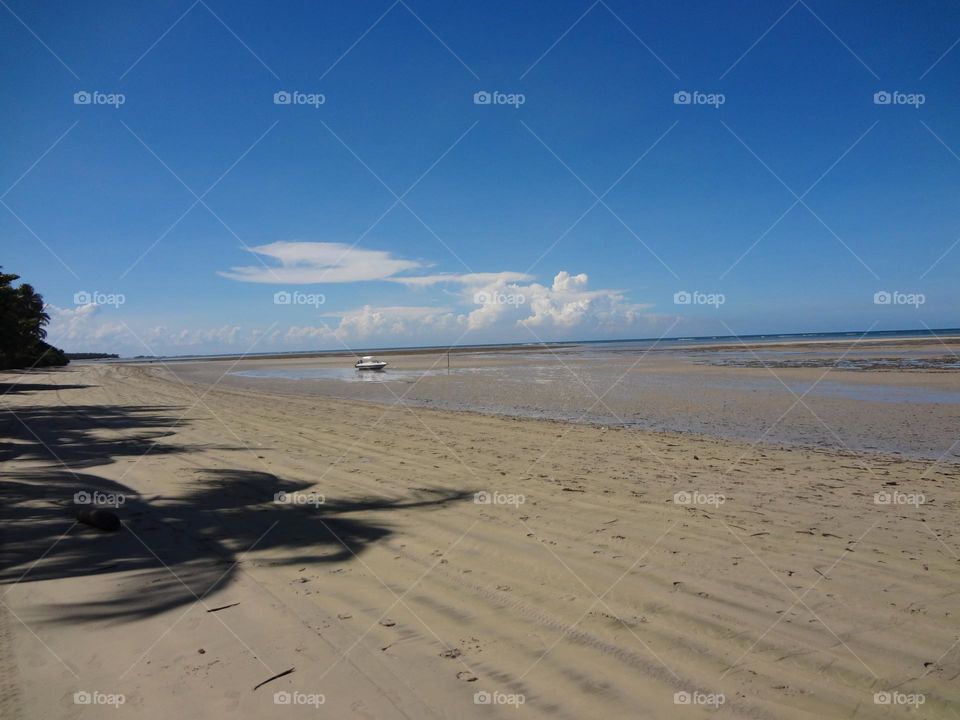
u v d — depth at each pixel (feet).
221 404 69.05
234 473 29.66
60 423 51.47
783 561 17.53
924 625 13.56
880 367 105.40
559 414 55.57
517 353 262.67
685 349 246.88
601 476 29.04
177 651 12.12
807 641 12.82
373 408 62.75
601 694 10.75
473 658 11.96
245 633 12.93
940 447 37.70
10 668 11.40
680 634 13.10
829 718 10.19
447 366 146.92
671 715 10.14
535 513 22.65
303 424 49.70
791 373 96.53
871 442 39.55
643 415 53.88
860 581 16.05
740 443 39.04
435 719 9.89
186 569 16.72
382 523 21.39
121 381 123.03
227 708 10.12
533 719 9.94
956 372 91.56
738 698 10.71
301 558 17.78
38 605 14.23
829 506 23.62
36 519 21.34
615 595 15.14
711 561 17.54
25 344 130.00
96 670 11.35
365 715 9.98
